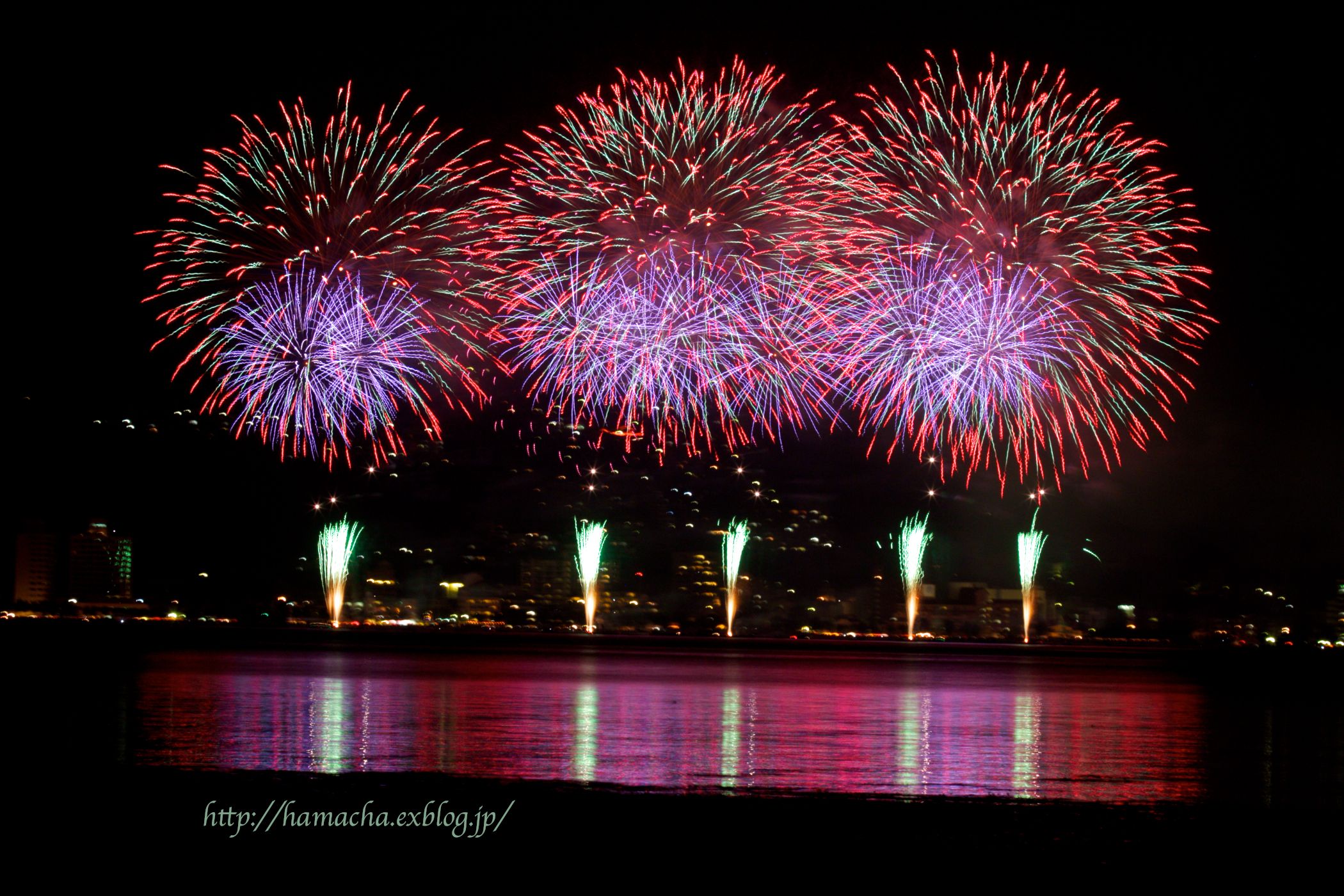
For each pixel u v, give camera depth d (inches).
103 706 1946.4
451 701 2138.3
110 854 1007.0
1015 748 1599.4
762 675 3031.5
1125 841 1083.3
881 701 2262.6
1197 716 2128.4
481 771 1353.3
